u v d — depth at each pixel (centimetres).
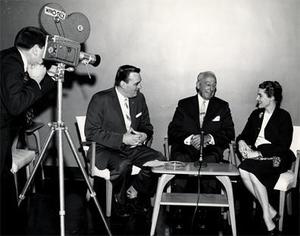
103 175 400
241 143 404
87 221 385
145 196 426
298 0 480
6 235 266
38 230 360
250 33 487
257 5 484
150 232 355
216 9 487
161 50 495
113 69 502
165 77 497
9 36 508
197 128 435
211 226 383
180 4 489
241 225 385
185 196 372
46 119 515
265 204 365
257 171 367
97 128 411
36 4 503
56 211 408
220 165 366
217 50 490
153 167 354
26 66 281
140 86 459
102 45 500
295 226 382
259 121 415
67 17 318
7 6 504
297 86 487
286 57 486
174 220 394
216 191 448
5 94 264
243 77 491
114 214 405
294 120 490
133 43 497
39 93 278
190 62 493
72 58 286
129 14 495
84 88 508
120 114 418
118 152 415
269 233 366
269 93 402
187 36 491
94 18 498
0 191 264
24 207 417
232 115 495
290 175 382
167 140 432
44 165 521
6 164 269
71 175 520
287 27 483
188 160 414
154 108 502
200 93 439
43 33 287
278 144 396
